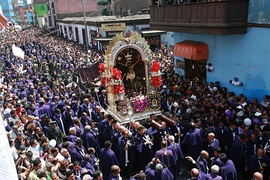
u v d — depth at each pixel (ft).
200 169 23.91
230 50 42.80
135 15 117.80
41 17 221.87
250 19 38.01
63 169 22.06
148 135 30.45
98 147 30.86
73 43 130.21
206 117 32.53
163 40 101.81
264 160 24.31
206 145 30.04
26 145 27.32
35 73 64.13
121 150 29.19
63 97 41.88
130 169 30.25
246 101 36.68
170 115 34.42
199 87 43.09
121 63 36.91
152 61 38.06
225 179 22.66
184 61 54.60
